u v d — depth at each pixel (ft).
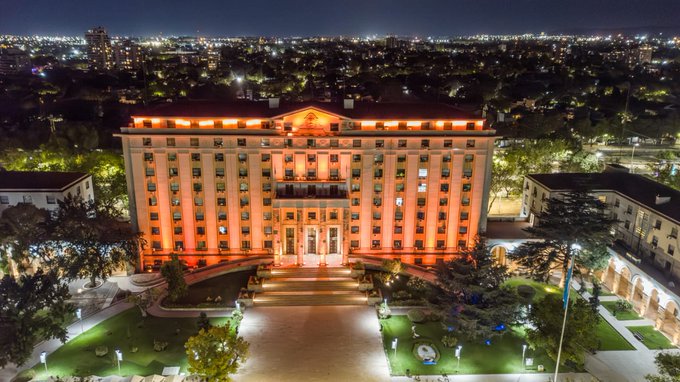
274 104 304.71
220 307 266.77
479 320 230.07
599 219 273.75
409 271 301.02
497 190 410.11
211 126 292.61
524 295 283.38
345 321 256.93
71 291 286.25
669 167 420.77
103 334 245.24
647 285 265.75
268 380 212.02
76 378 211.20
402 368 221.25
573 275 284.82
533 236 303.48
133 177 295.69
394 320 258.57
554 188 325.62
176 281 264.72
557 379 215.92
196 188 299.58
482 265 237.04
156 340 236.22
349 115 295.48
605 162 490.49
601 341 245.04
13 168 404.36
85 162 400.06
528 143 493.36
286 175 300.20
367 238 311.88
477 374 218.59
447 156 299.79
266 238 310.65
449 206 307.78
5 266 280.10
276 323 254.27
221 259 312.09
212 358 192.44
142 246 300.81
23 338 206.80
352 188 302.45
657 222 280.92
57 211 295.89
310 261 301.43
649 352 237.04
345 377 214.48
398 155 297.94
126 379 210.79
